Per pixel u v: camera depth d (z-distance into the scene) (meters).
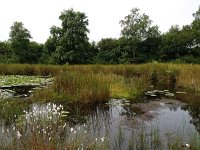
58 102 10.73
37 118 7.12
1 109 8.83
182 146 6.01
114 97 12.32
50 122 6.95
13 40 52.00
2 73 26.52
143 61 54.31
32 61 52.44
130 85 14.40
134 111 9.77
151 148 5.95
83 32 49.97
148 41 55.94
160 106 10.66
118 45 55.59
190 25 57.41
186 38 52.47
